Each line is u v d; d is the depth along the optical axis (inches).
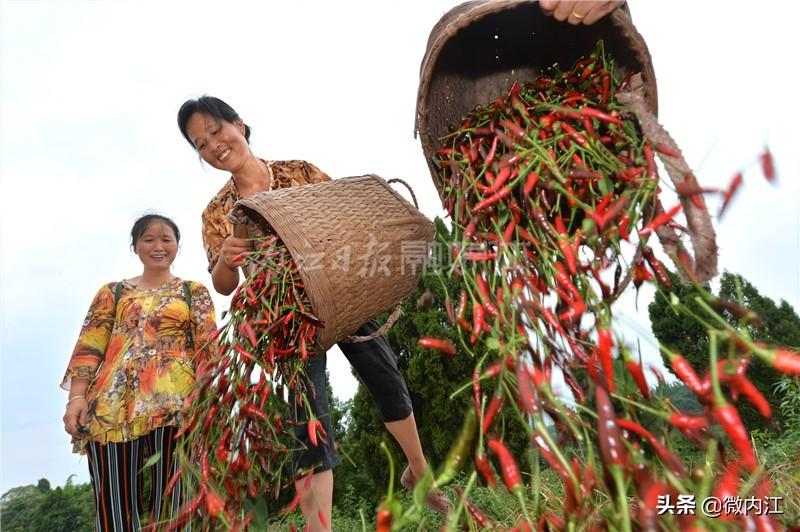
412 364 303.7
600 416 42.5
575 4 70.3
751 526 41.1
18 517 558.9
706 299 48.2
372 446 311.0
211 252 107.7
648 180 61.6
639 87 73.3
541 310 53.8
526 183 67.1
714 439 42.9
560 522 47.8
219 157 103.0
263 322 73.9
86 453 104.1
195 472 64.7
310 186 85.7
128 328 107.3
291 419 83.0
